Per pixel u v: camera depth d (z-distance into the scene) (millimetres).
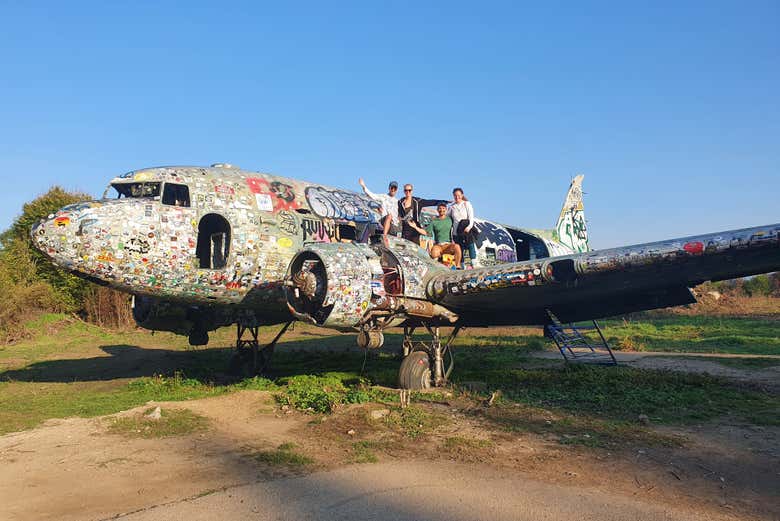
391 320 8766
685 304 9266
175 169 9281
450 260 10367
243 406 7684
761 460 5117
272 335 22703
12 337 20641
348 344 19141
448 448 5527
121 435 6184
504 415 6949
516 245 18453
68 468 4992
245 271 9180
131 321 24922
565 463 5039
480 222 15281
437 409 7367
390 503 4062
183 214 8742
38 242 7730
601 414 7012
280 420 6906
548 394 8266
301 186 10609
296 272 8336
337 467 4953
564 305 10164
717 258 6750
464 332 23141
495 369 11398
